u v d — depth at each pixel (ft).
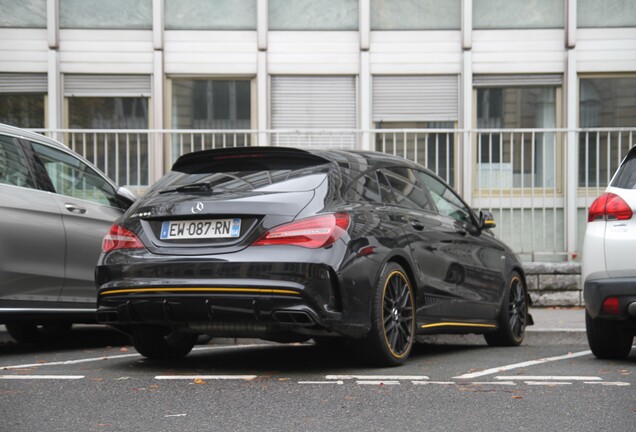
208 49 45.27
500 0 45.21
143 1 45.27
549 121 45.29
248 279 20.67
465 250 27.04
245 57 45.29
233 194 21.57
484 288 28.07
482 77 45.24
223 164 23.09
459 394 18.67
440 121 45.19
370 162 24.23
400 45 45.24
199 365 23.62
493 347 29.81
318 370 22.39
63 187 27.86
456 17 45.29
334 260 20.86
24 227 26.04
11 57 44.88
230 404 17.57
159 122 44.98
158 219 21.84
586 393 18.80
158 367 23.17
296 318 20.51
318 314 20.62
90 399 18.07
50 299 26.76
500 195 42.19
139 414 16.58
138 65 45.16
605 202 23.25
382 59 45.27
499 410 16.99
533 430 15.31
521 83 45.19
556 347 29.73
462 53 45.14
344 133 42.47
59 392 18.86
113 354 27.30
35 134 27.61
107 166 42.04
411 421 16.03
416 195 25.76
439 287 25.13
